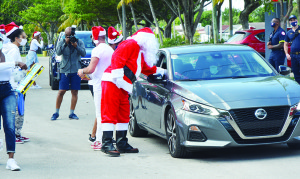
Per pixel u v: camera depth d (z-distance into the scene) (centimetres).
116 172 655
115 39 832
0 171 670
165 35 4172
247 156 728
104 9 4659
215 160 711
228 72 800
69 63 1153
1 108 679
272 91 712
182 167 673
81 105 1421
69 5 4803
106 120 780
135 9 4334
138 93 900
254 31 2264
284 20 1775
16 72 793
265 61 840
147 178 617
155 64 854
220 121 677
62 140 915
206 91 716
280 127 689
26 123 1123
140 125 902
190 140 699
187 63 816
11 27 831
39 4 7219
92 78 827
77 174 648
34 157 766
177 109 720
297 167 644
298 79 1239
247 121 679
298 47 1220
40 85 2088
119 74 746
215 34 2619
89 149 830
